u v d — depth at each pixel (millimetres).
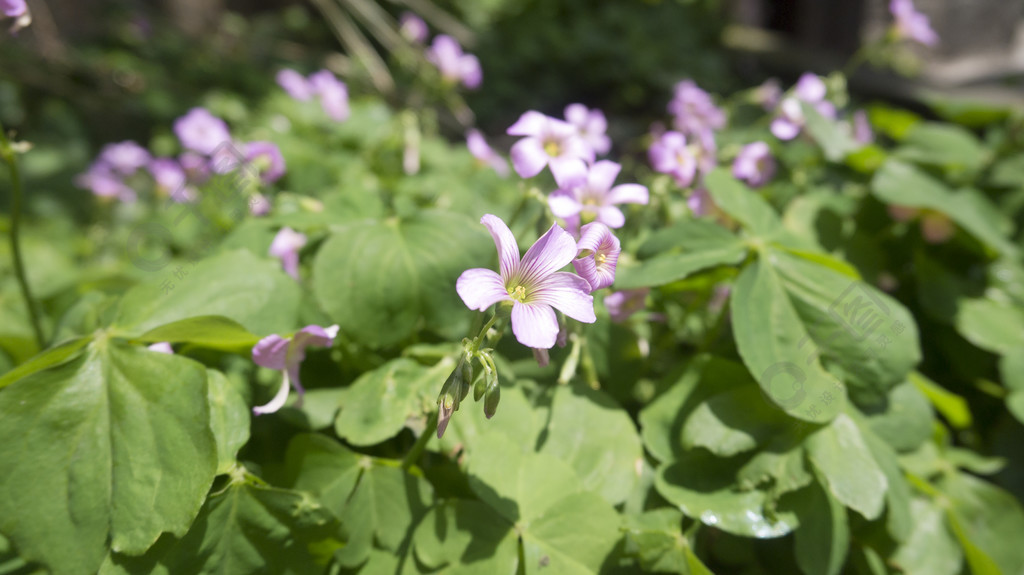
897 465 160
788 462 150
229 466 135
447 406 125
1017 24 781
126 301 150
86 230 451
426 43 827
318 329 138
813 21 869
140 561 128
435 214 171
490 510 145
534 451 154
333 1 702
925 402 174
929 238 216
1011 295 215
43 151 550
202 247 219
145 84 620
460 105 289
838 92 245
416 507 147
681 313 193
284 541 137
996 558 177
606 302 166
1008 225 236
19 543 125
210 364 158
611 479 154
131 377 136
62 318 172
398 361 159
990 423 213
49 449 130
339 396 162
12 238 168
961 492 184
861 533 164
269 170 206
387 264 163
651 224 201
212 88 665
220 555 134
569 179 154
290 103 360
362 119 326
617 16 858
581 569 141
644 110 819
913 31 277
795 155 258
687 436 154
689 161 185
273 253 180
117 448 131
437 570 144
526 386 165
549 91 829
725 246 171
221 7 871
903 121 265
